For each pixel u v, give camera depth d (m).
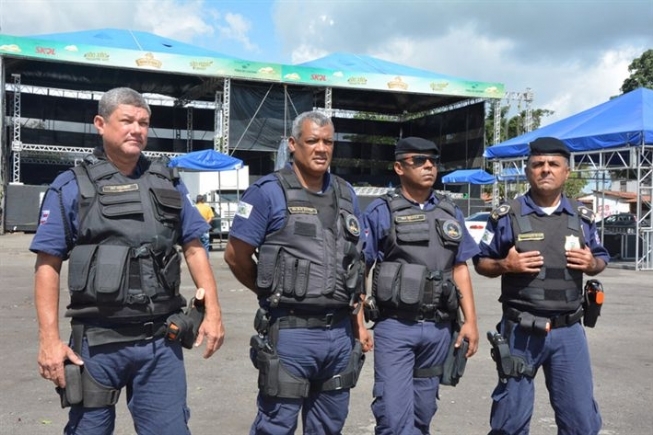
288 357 3.24
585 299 3.73
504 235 3.79
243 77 29.14
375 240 3.83
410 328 3.71
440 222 3.83
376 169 40.41
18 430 4.38
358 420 4.73
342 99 37.53
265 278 3.25
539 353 3.66
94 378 2.91
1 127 27.91
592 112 17.84
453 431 4.54
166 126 35.59
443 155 37.94
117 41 29.62
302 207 3.31
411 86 31.81
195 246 3.25
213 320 3.17
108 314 2.88
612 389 5.53
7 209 28.44
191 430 4.46
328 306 3.26
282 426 3.28
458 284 3.90
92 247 2.90
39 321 2.88
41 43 26.48
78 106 33.06
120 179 3.03
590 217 3.83
